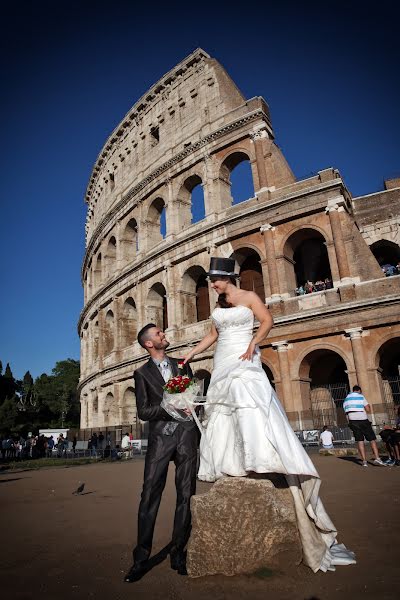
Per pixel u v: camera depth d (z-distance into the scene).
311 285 32.81
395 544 5.80
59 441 44.91
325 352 30.84
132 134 50.91
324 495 10.03
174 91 45.88
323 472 14.84
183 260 38.84
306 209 32.47
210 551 5.08
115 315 45.84
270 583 4.63
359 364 28.38
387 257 38.44
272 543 5.02
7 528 8.76
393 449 16.88
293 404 29.95
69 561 6.09
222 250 36.25
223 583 4.75
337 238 30.94
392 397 30.25
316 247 36.94
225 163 39.19
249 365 5.76
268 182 35.31
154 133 48.53
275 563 5.00
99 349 48.66
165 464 5.79
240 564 4.99
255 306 6.23
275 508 5.11
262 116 36.62
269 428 5.26
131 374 41.06
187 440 5.94
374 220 37.47
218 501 5.23
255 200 35.47
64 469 25.89
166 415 5.95
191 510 5.31
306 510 5.38
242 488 5.21
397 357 31.97
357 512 7.95
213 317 6.32
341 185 31.88
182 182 41.59
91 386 50.81
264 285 33.44
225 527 5.12
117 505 10.94
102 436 39.97
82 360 59.53
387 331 28.45
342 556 5.29
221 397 5.73
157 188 44.03
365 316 28.89
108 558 6.12
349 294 29.61
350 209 35.00
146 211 44.88
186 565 5.18
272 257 33.12
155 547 6.51
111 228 50.47
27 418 91.00
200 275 39.38
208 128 40.47
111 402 46.22
